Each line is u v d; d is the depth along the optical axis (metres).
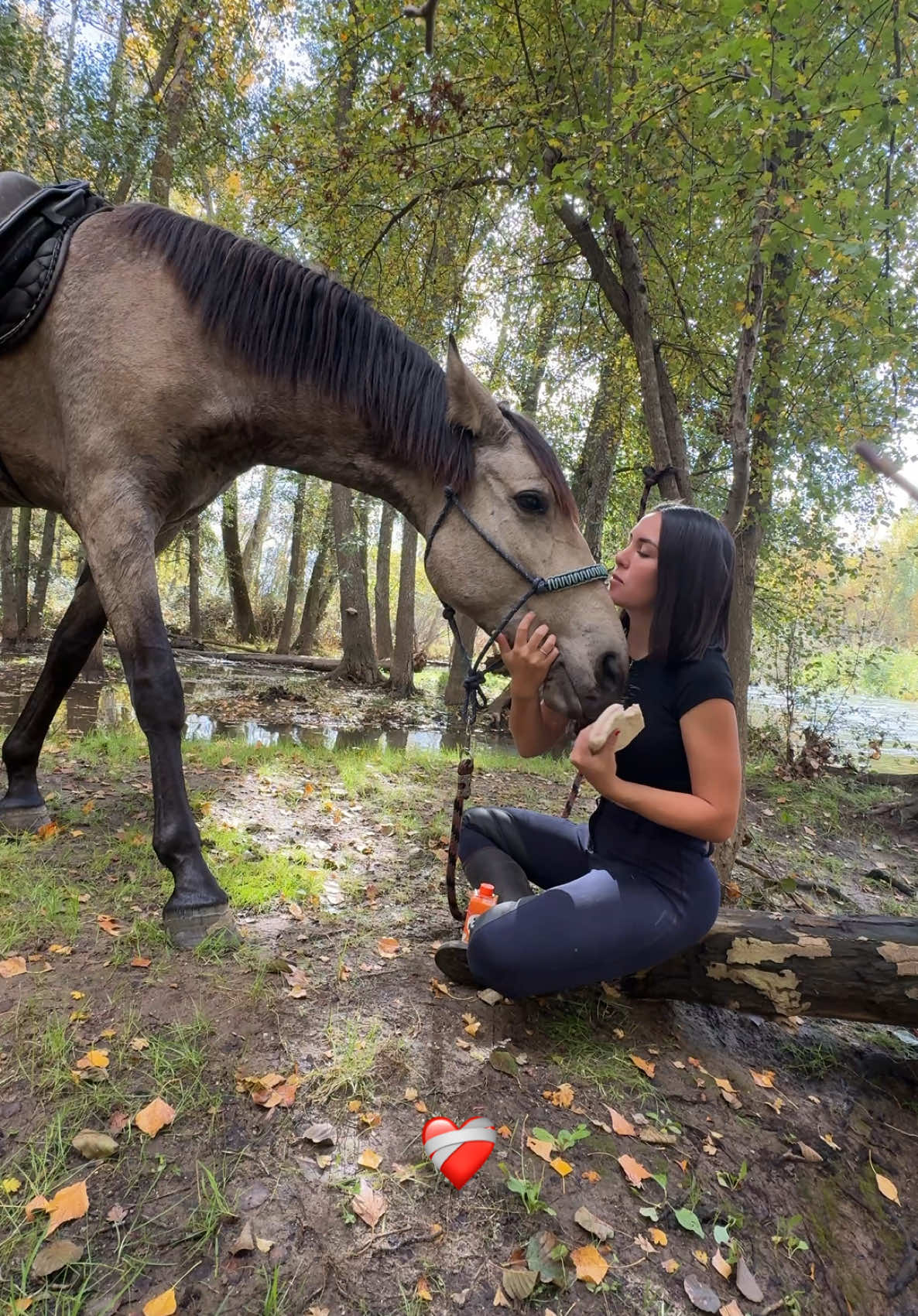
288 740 7.23
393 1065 1.50
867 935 1.86
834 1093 1.83
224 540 19.33
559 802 4.09
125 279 1.95
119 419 1.88
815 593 6.71
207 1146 1.25
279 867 2.38
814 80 2.61
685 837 1.68
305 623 18.28
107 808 2.81
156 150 7.11
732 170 2.42
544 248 4.79
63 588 18.72
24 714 2.54
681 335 3.67
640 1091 1.59
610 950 1.59
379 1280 1.08
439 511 2.00
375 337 2.04
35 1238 1.05
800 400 3.57
